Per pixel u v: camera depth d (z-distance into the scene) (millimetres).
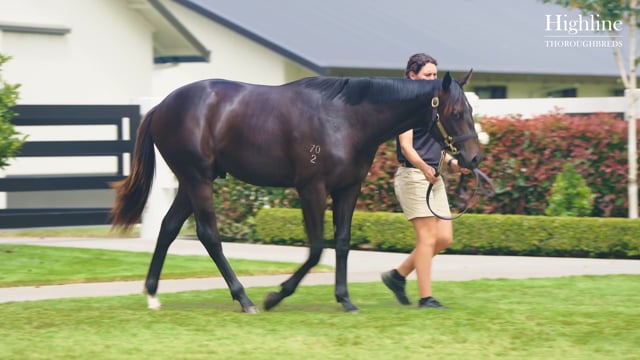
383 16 29453
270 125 10336
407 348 8523
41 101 23906
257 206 18188
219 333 9156
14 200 23531
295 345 8625
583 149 16969
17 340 8828
